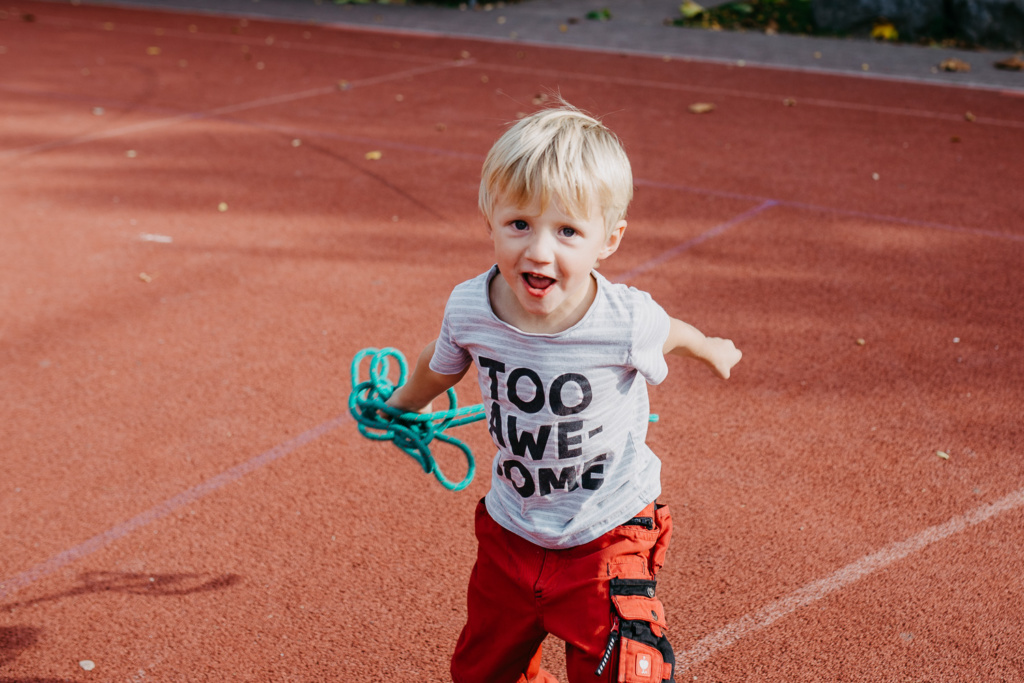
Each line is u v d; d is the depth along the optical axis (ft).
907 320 15.06
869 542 9.78
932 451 11.43
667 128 28.40
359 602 9.10
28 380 13.60
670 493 10.67
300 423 12.35
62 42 45.75
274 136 27.91
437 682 8.12
